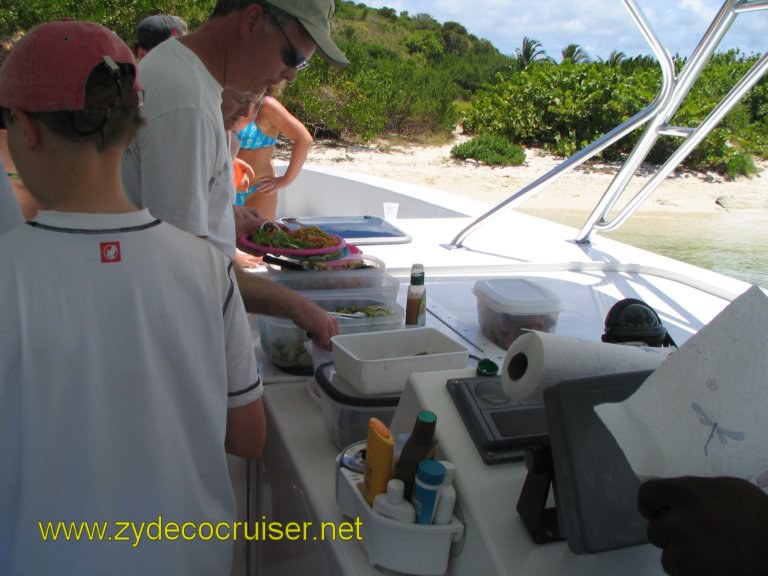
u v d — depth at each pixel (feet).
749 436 1.92
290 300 4.13
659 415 2.01
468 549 2.61
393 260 7.66
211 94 4.25
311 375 4.57
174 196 4.02
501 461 2.76
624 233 29.84
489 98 53.78
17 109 2.63
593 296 6.79
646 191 7.99
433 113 51.06
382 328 4.58
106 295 2.71
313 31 4.39
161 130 3.98
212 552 3.16
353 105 45.62
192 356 2.94
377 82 49.08
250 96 4.81
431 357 3.50
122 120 2.78
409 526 2.61
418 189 14.49
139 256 2.80
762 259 25.21
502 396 3.03
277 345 4.55
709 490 1.74
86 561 2.77
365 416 3.46
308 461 3.51
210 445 3.07
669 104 6.84
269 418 4.13
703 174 43.42
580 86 48.70
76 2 41.45
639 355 2.69
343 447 3.56
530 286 5.35
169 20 8.23
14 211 4.40
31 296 2.61
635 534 2.38
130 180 4.23
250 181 11.03
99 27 2.76
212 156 4.23
